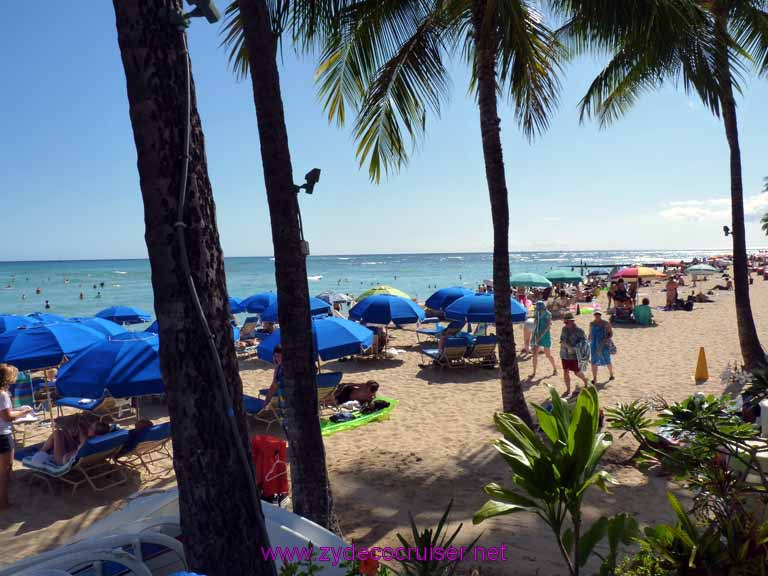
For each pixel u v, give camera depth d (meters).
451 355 11.98
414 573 2.49
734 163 10.14
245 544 2.33
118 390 6.18
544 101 7.55
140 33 2.14
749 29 9.66
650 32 6.01
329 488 4.43
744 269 10.20
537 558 4.27
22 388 9.59
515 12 5.87
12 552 4.87
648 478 5.78
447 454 6.89
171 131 2.18
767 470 3.05
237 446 2.32
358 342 9.07
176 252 2.20
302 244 4.27
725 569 2.22
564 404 2.68
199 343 2.23
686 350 13.62
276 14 4.95
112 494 6.15
